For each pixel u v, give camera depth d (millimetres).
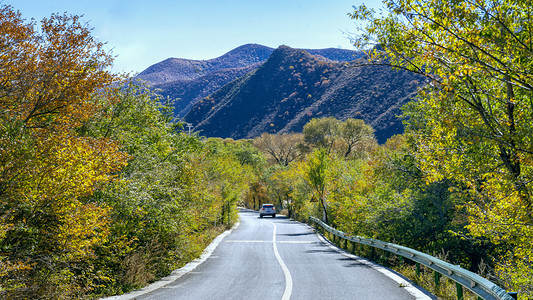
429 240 16781
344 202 23297
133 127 11758
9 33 6812
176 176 14422
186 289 9062
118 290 8656
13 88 6664
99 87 8031
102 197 8680
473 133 7469
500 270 11531
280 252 17625
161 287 9438
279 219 51562
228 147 85938
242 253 17281
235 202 39312
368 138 78375
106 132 10641
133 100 11930
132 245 10664
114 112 11383
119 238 9125
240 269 12477
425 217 17172
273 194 75938
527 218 8156
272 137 104000
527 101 7559
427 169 8977
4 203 5941
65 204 6758
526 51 6152
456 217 15836
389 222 17672
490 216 9102
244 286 9328
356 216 20031
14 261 6023
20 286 5996
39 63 7074
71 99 7281
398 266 12688
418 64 7461
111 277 9109
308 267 12680
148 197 9922
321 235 27609
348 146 78750
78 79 7520
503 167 8297
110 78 8305
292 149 101188
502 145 7500
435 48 7145
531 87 6293
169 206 11422
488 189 8930
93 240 7234
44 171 6336
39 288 6434
